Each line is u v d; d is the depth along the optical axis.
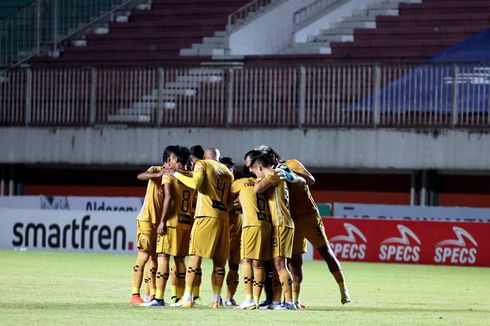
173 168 30.92
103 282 41.75
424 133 68.81
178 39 87.75
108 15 91.81
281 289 30.89
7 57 88.25
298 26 85.44
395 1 86.25
